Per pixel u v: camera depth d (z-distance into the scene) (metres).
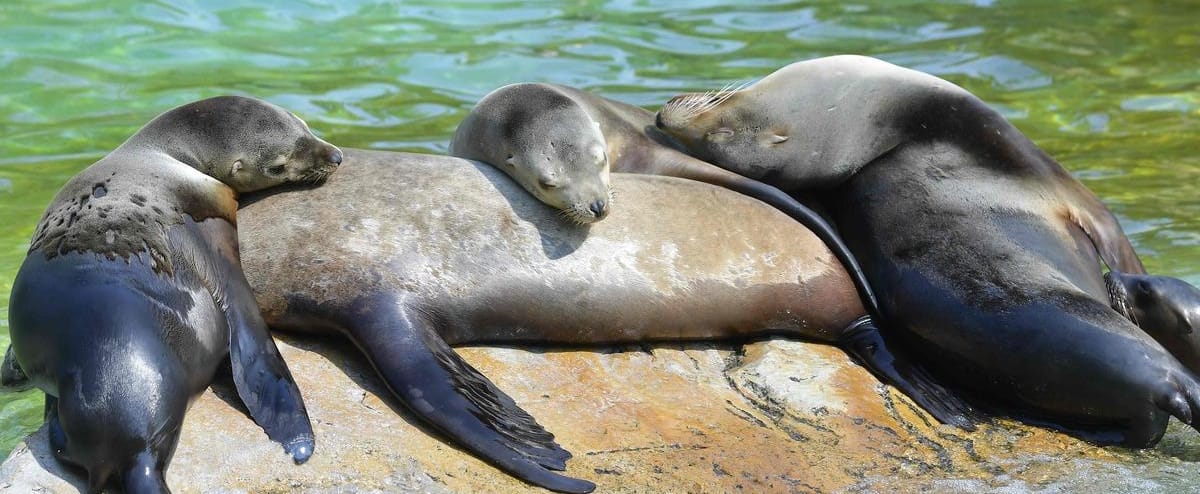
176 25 17.39
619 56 16.50
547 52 16.66
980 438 8.28
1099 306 8.48
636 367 8.60
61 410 6.81
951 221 9.14
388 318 7.96
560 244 8.56
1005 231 9.03
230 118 8.50
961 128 9.44
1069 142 14.69
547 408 7.96
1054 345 8.36
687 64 16.17
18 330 7.18
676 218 8.94
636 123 10.20
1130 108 15.75
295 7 18.38
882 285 9.18
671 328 8.80
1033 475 7.77
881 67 9.70
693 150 10.04
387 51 16.69
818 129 9.66
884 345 9.05
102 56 16.14
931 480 7.65
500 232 8.49
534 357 8.52
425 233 8.37
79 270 7.24
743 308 8.88
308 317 8.15
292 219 8.41
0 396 9.09
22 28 16.88
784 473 7.60
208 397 7.52
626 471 7.44
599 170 8.79
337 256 8.18
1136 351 8.16
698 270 8.78
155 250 7.53
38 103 14.68
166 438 6.89
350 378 7.95
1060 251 9.00
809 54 16.70
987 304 8.66
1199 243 11.91
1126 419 8.28
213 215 8.14
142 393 6.84
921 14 18.86
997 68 16.81
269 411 7.34
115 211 7.66
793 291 8.95
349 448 7.29
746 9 18.84
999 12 19.09
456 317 8.27
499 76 15.80
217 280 7.80
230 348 7.57
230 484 6.94
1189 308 8.81
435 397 7.54
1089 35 18.34
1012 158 9.38
